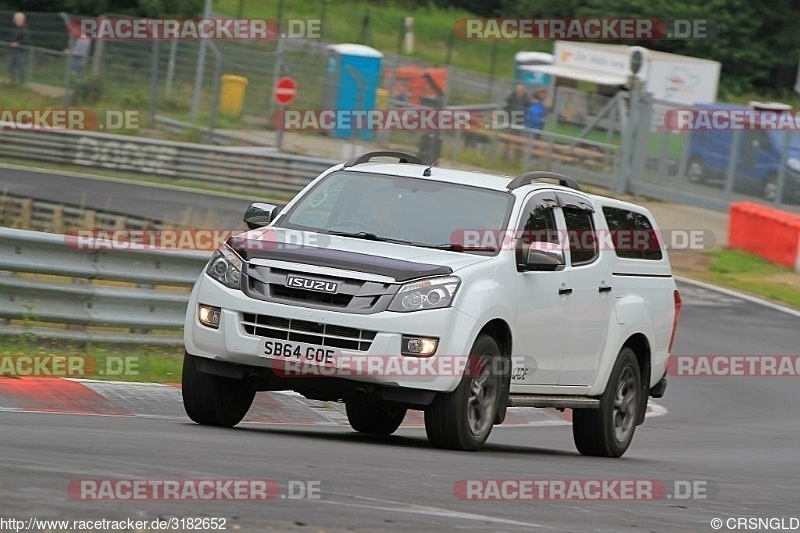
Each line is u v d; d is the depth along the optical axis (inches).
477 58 6441.9
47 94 4094.5
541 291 1080.2
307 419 1289.4
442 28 6678.2
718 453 1347.2
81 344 1437.0
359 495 714.2
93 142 3442.4
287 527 600.4
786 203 3614.7
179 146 3457.2
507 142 4180.6
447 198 1090.7
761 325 2484.0
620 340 1202.6
